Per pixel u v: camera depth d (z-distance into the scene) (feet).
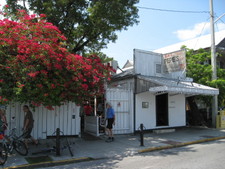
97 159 27.61
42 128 35.70
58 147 28.25
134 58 47.50
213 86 54.19
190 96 59.00
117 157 28.32
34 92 28.32
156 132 46.44
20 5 46.16
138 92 44.60
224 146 34.14
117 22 46.39
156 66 51.70
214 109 54.90
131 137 41.24
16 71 28.50
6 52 29.58
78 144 35.12
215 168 21.86
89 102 43.52
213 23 55.83
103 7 45.11
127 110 44.09
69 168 24.00
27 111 30.60
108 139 38.09
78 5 47.11
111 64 55.67
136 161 26.04
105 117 42.04
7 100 27.94
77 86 31.55
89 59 36.24
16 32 29.68
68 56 30.91
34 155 28.12
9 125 33.19
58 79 30.25
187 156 27.76
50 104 30.55
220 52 70.59
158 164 24.13
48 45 29.30
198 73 58.49
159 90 39.73
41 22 32.45
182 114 53.72
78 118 38.68
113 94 42.78
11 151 28.19
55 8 43.88
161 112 50.65
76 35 53.42
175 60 50.67
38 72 28.12
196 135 43.88
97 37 53.16
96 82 35.78
